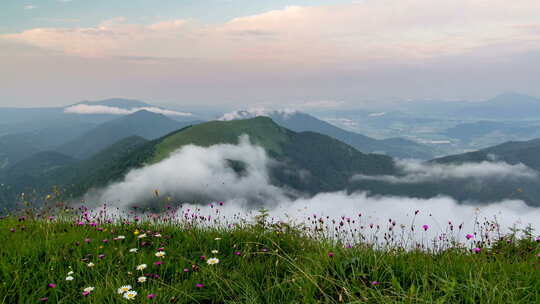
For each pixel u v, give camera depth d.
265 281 4.26
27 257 4.66
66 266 4.54
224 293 3.96
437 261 4.50
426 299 3.31
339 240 5.32
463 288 3.61
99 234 5.82
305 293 3.67
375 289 3.69
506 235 5.56
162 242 5.53
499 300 3.21
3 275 4.10
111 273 4.22
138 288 3.95
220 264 4.71
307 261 4.64
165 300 3.64
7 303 3.65
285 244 5.64
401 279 4.07
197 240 5.70
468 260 4.50
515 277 3.83
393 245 4.95
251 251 5.37
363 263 4.39
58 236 5.59
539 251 4.96
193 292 3.89
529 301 3.33
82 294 3.67
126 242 5.61
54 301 3.70
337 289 3.89
